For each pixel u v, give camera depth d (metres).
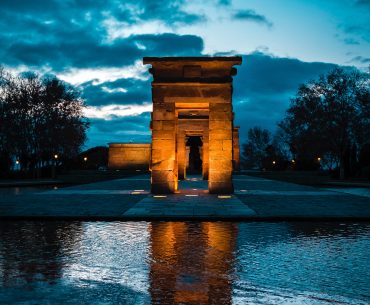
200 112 49.12
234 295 7.78
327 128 63.56
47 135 62.53
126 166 80.00
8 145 64.00
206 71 27.83
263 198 24.94
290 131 83.75
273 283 8.52
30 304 7.30
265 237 13.63
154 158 28.00
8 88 62.66
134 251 11.51
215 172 27.86
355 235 14.09
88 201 23.02
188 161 81.56
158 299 7.56
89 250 11.64
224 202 22.53
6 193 34.84
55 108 63.38
